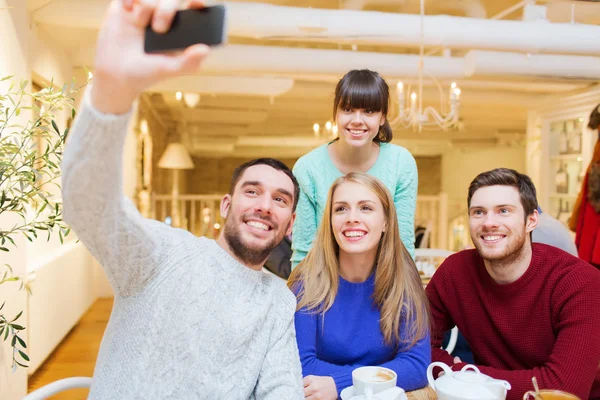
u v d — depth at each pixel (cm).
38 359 324
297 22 343
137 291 96
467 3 425
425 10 438
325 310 142
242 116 737
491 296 152
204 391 98
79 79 452
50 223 171
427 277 323
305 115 799
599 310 138
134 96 66
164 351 95
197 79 502
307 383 126
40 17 318
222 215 115
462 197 1045
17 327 173
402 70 458
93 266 529
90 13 321
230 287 104
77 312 435
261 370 107
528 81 463
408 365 134
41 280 330
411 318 141
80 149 72
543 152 586
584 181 401
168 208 823
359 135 175
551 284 143
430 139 926
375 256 145
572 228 413
